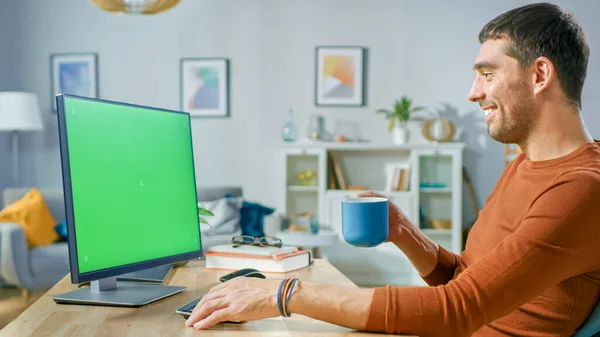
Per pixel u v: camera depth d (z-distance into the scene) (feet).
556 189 3.26
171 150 4.69
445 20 17.61
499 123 3.78
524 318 3.64
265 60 17.85
